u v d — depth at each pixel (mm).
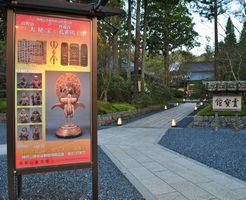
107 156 5727
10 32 2705
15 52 2744
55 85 2898
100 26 13250
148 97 17906
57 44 2896
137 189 3672
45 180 4117
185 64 35250
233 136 8023
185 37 28719
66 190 3684
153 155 5766
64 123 2938
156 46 27531
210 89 8836
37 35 2818
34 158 2822
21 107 2773
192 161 5219
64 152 2932
